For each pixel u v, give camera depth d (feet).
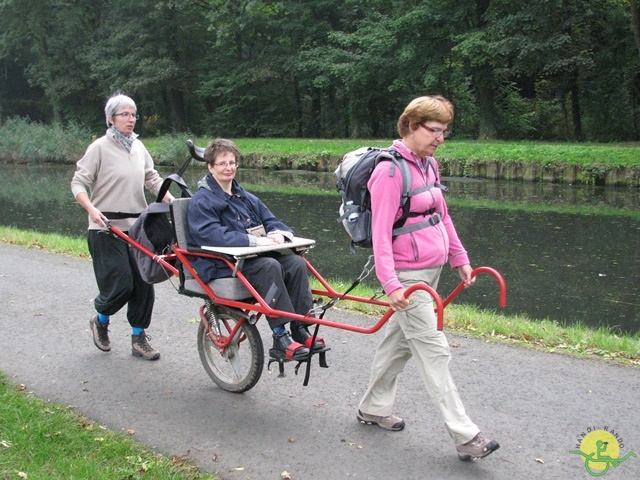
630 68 95.86
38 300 22.65
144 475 11.22
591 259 36.73
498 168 76.07
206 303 14.42
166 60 129.08
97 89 150.30
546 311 27.30
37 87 170.71
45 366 16.62
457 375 15.61
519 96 111.55
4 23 147.02
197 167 102.73
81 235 44.29
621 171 67.67
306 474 11.39
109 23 143.54
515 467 11.53
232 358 14.61
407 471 11.44
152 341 18.52
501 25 87.45
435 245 11.50
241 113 133.90
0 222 50.24
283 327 12.73
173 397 14.70
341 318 20.44
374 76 110.52
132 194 16.63
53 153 112.98
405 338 12.29
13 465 11.49
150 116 149.07
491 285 31.60
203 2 129.59
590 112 100.42
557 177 71.82
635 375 15.60
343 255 37.52
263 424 13.30
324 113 130.11
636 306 27.91
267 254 13.38
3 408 13.62
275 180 81.20
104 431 12.89
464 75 98.58
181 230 13.65
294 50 123.13
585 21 93.25
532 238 42.78
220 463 11.76
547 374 15.66
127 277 16.21
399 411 13.79
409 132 11.36
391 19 103.71
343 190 11.85
